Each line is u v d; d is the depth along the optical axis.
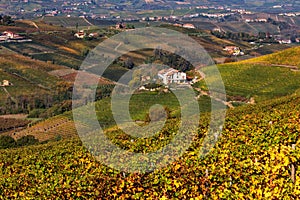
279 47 180.50
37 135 72.25
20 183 26.30
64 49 158.75
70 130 71.31
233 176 21.06
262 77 84.75
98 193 21.53
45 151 34.56
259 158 22.47
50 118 81.12
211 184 20.66
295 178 18.97
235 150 24.78
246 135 27.89
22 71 129.38
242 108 45.25
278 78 84.31
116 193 21.28
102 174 24.38
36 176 27.31
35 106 101.44
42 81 122.50
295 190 18.23
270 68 88.31
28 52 154.50
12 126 88.81
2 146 59.41
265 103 47.25
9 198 24.03
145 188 21.59
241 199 19.02
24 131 76.75
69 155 30.70
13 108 101.19
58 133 70.81
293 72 85.94
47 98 106.56
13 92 113.50
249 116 35.44
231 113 40.75
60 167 28.28
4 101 106.38
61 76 125.88
